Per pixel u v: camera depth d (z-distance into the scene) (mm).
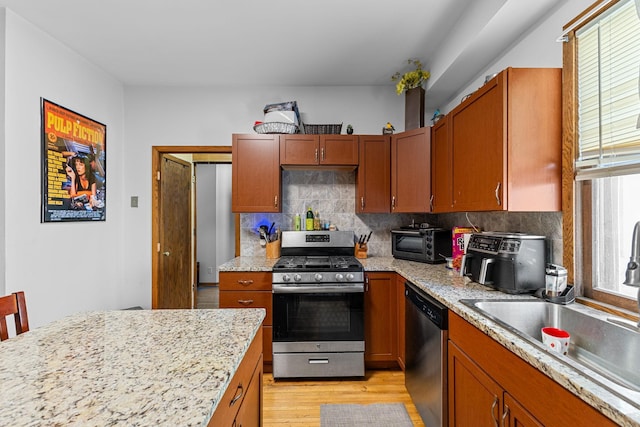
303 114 3186
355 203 3141
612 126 1304
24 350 944
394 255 2910
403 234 2840
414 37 2338
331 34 2293
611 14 1302
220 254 5566
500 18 1715
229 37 2328
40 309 2219
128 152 3170
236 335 1069
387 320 2545
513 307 1469
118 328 1140
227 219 5543
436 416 1629
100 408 647
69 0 1911
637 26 1211
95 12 2031
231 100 3180
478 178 1748
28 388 725
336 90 3184
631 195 1293
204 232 5566
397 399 2184
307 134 2877
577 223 1468
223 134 3178
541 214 1703
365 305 2535
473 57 2145
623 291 1320
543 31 1695
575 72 1455
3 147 1973
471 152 1828
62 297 2406
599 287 1411
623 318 1218
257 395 1281
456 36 2156
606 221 1383
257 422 1285
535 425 960
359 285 2420
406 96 2754
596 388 775
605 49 1329
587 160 1400
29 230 2137
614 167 1267
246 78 3010
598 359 1214
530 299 1514
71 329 1128
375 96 3188
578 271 1468
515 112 1504
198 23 2158
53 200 2320
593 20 1365
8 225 1997
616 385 770
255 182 2828
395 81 3061
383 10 2025
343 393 2258
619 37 1274
